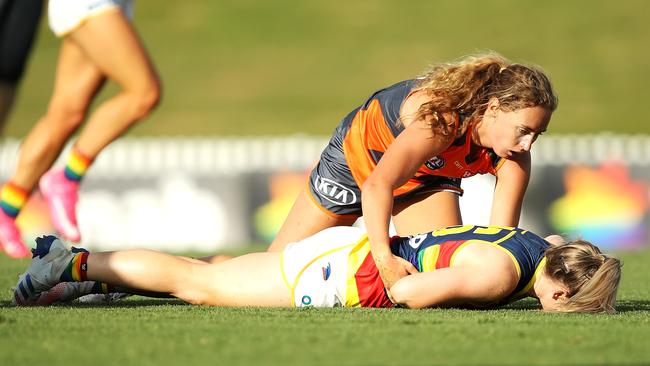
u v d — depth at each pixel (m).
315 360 11.52
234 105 86.06
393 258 16.02
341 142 19.45
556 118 82.75
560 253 15.98
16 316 14.64
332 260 16.44
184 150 50.97
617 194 49.91
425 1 103.88
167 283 16.47
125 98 21.84
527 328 13.84
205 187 50.22
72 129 22.53
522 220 49.75
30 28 16.92
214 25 101.00
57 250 16.12
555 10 101.31
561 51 94.38
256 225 50.19
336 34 98.19
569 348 12.37
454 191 19.30
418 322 14.27
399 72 90.00
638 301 18.81
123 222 50.03
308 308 16.08
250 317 14.77
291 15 102.56
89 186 49.91
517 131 16.11
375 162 18.73
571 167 49.91
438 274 15.64
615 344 12.69
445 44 94.69
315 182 20.12
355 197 19.78
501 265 15.70
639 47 94.81
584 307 15.84
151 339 12.75
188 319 14.48
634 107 84.75
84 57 21.94
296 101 86.19
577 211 49.88
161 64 93.69
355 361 11.47
